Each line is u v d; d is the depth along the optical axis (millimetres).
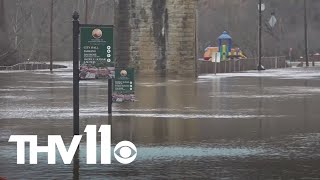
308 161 32344
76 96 40812
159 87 97562
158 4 137750
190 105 66250
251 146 37625
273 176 28500
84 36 42562
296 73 152375
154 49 138500
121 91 59031
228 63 163875
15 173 29062
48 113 57594
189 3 137625
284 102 69875
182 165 31156
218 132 44281
